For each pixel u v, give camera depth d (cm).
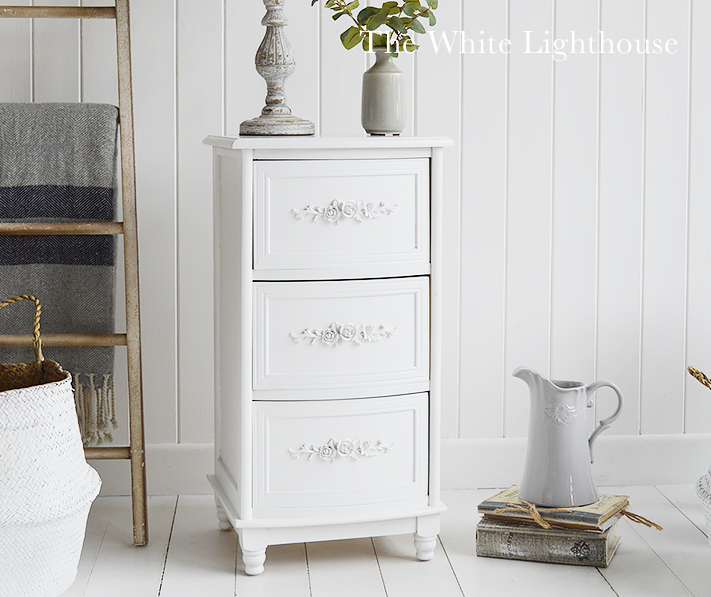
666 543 175
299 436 156
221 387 177
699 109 205
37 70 188
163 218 195
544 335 207
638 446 211
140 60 190
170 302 197
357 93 196
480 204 202
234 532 180
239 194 152
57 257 170
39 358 156
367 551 171
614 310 208
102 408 173
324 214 151
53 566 140
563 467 167
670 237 208
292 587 155
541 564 165
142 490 171
